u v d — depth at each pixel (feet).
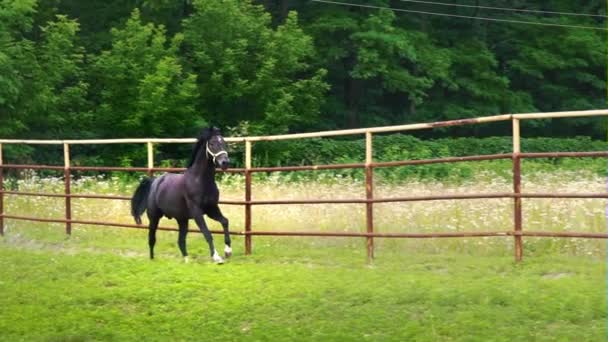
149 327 29.76
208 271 36.45
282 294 32.01
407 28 125.80
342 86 126.93
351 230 41.65
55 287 35.47
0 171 52.01
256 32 103.14
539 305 27.91
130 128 97.71
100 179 67.36
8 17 90.84
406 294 30.42
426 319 27.89
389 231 40.83
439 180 50.98
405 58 118.01
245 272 35.83
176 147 101.96
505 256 36.09
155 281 35.32
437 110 124.36
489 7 124.67
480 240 37.96
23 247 46.62
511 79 131.44
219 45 100.53
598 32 128.06
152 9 111.75
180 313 31.07
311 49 105.50
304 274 34.86
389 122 125.59
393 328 27.50
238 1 105.29
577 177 45.98
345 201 37.45
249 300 31.68
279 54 101.91
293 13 105.60
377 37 110.63
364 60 110.01
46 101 92.58
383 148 103.14
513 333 25.84
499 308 28.27
